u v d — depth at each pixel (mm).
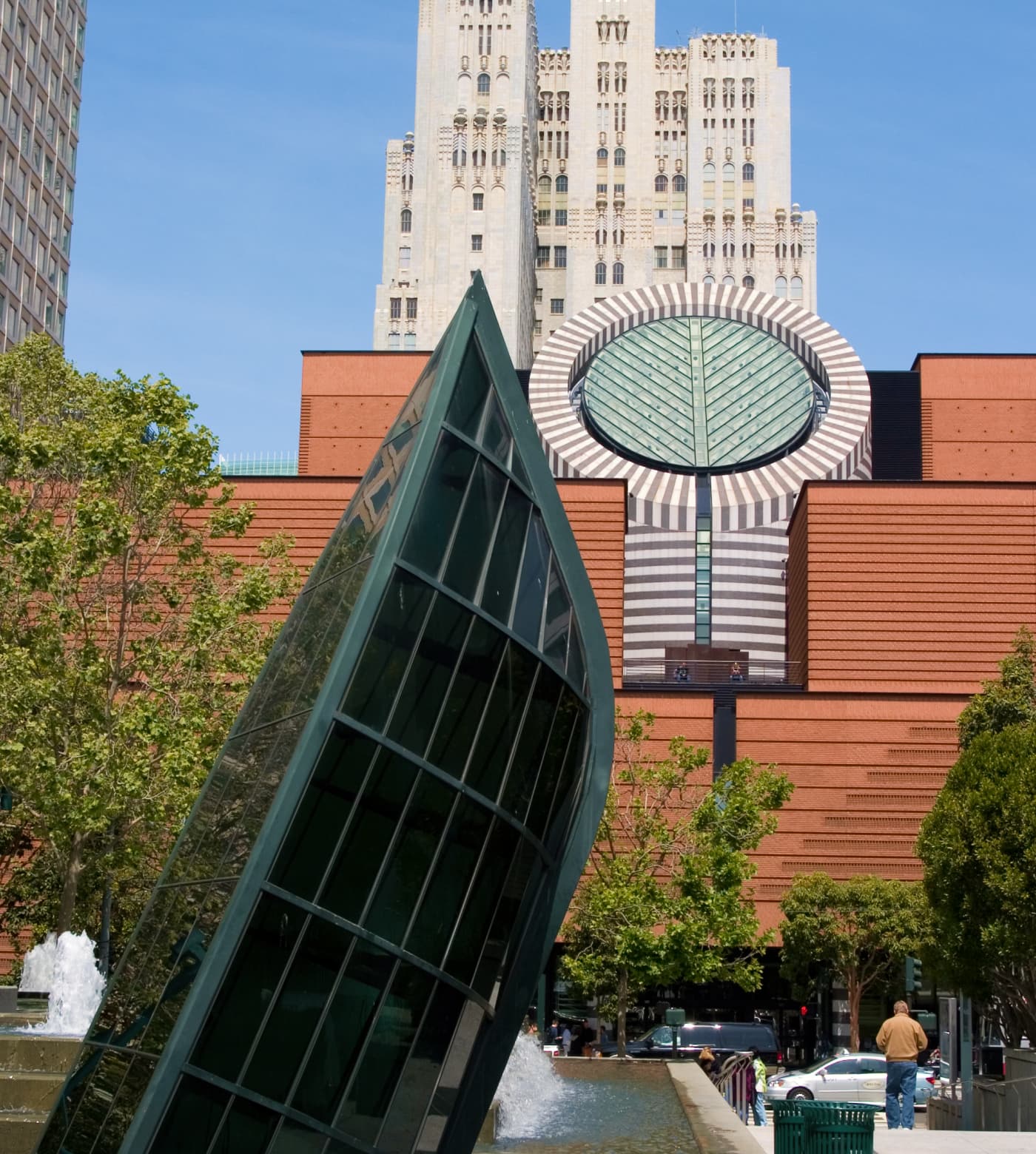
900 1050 30844
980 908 45625
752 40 185625
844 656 91625
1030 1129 31375
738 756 81438
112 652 45125
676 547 109750
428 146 177875
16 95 105812
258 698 19391
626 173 186375
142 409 43531
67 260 119438
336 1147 16406
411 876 17266
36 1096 22953
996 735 47406
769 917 79500
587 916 55031
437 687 17828
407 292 174125
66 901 41312
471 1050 17953
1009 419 108062
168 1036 15805
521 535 19531
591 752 20266
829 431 111500
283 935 16297
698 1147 20984
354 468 107688
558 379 115875
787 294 179500
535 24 191250
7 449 42969
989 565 92500
